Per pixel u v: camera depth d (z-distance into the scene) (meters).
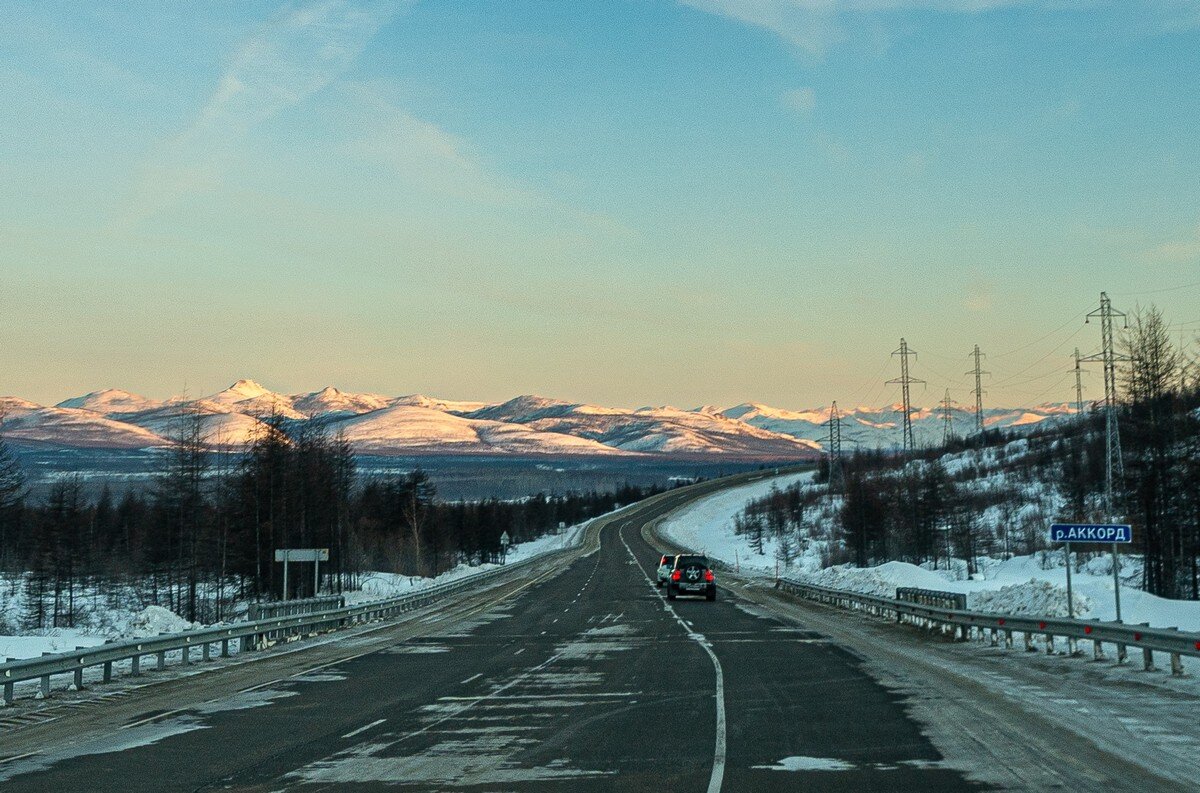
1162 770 17.05
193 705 27.62
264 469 101.81
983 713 23.69
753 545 192.12
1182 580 78.62
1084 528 37.38
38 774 18.61
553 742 21.06
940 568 124.06
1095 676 30.00
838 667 34.66
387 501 171.75
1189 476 70.81
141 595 118.38
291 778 17.86
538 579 109.38
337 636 51.59
